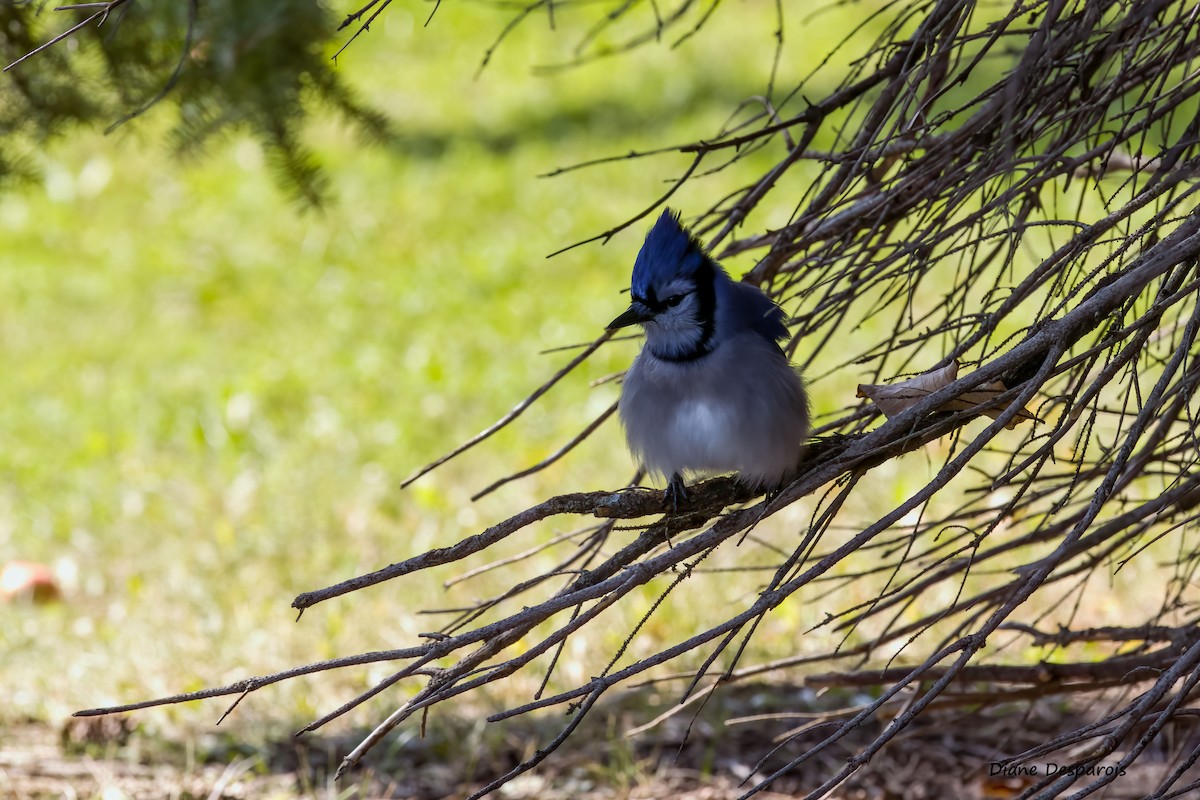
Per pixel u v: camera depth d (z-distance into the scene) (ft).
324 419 53.47
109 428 53.88
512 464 48.37
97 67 31.22
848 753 30.50
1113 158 23.06
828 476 17.62
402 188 78.28
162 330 64.03
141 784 29.66
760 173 71.82
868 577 37.19
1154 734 16.51
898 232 38.81
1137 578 36.32
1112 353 18.12
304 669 16.55
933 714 30.63
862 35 88.07
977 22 54.44
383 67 97.66
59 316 66.13
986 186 22.84
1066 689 24.53
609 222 71.00
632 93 87.25
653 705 32.58
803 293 19.90
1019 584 18.49
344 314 64.28
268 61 30.25
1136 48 18.61
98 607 39.91
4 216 79.10
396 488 47.01
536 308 62.90
